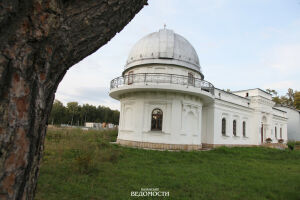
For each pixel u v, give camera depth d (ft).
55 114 187.21
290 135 136.36
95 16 6.39
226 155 48.65
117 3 6.77
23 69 4.72
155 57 54.03
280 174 31.78
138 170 27.73
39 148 5.81
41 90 5.32
